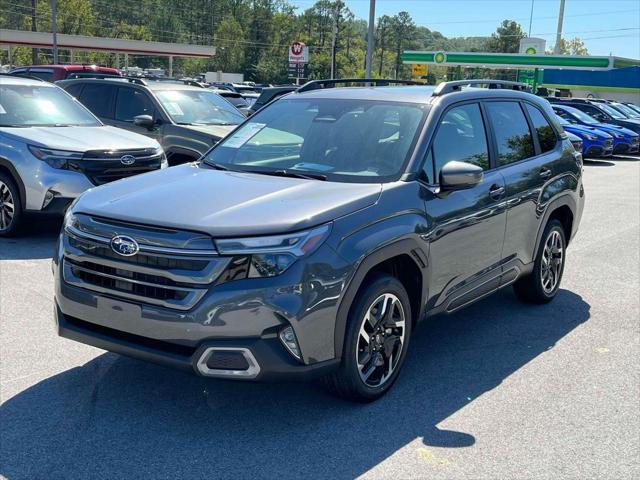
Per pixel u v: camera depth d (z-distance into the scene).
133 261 3.71
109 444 3.65
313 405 4.18
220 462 3.52
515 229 5.48
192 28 142.25
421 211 4.36
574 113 23.67
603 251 8.79
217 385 4.40
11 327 5.26
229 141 5.26
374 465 3.54
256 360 3.56
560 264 6.47
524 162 5.70
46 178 7.64
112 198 4.11
